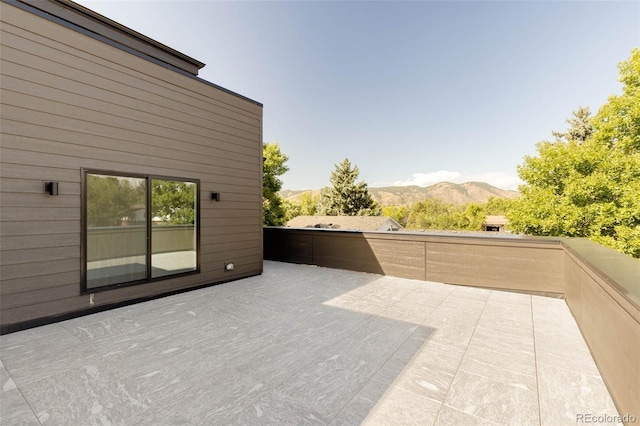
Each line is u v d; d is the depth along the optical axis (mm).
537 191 12102
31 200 3053
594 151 10922
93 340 2734
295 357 2406
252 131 5715
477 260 4844
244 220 5559
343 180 31953
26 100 3018
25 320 3008
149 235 4090
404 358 2400
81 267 3416
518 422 1616
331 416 1657
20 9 2992
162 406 1742
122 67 3797
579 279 3061
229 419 1626
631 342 1519
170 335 2859
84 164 3441
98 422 1596
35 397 1827
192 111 4652
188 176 4602
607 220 9703
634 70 10414
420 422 1611
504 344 2680
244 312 3580
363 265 6105
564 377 2109
